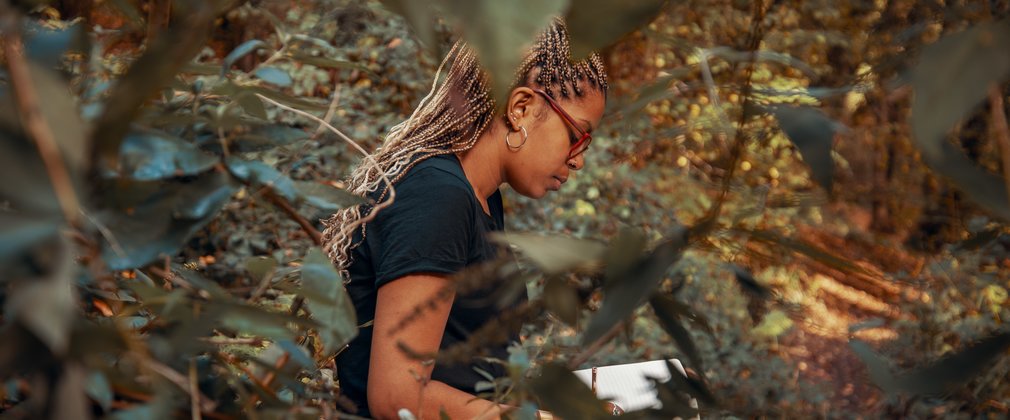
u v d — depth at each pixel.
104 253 0.54
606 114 0.79
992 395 0.62
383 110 4.53
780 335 2.60
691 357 0.52
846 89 0.59
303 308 0.96
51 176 0.38
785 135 0.56
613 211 4.41
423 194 1.30
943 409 0.70
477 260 1.34
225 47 3.23
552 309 0.50
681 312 0.52
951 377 0.51
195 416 0.52
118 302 0.64
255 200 0.80
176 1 0.41
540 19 0.30
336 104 0.93
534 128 1.42
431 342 1.25
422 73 4.60
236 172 0.70
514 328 0.51
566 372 0.56
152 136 0.61
